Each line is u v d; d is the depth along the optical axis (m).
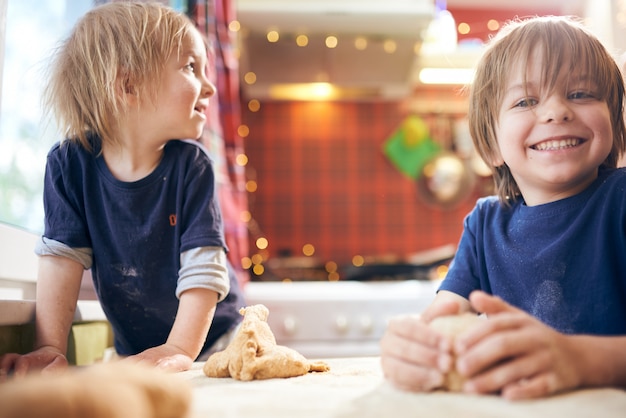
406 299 1.96
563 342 0.52
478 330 0.51
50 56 1.06
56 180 0.99
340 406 0.47
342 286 2.19
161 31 0.98
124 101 0.96
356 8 2.54
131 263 1.00
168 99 0.97
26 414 0.29
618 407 0.45
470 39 3.24
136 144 0.98
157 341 1.10
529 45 0.84
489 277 0.90
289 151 3.36
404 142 3.38
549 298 0.81
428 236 3.36
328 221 3.34
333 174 3.37
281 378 0.65
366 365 0.76
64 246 0.97
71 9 1.48
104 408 0.31
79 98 0.98
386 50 2.85
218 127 1.69
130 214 0.99
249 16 2.55
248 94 3.30
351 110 3.40
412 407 0.46
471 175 3.38
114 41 0.97
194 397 0.51
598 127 0.79
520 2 3.24
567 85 0.81
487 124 0.93
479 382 0.50
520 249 0.86
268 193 3.34
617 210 0.79
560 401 0.47
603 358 0.52
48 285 0.95
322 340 1.92
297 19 2.58
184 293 0.94
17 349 0.89
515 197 0.94
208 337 1.14
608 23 1.76
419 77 3.29
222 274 0.96
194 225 0.98
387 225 3.36
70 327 1.03
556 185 0.83
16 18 1.20
